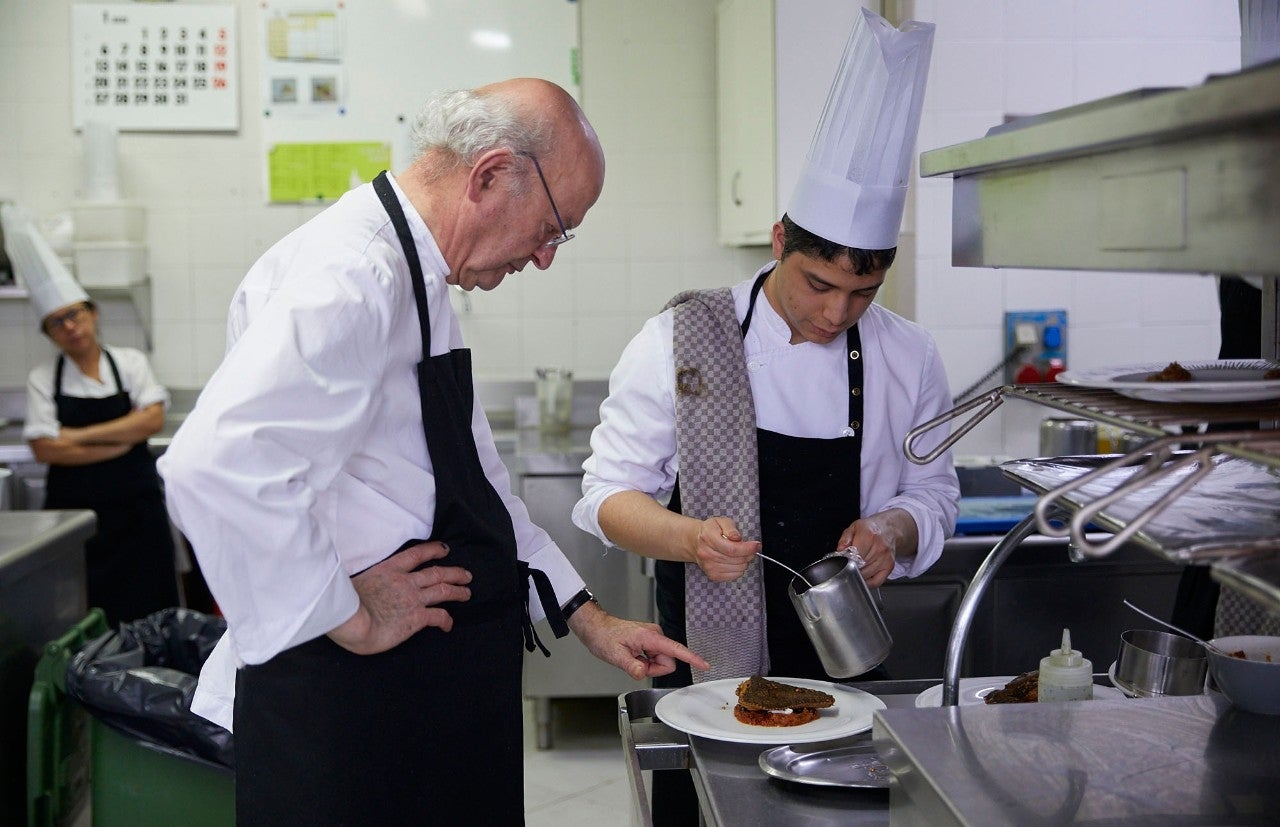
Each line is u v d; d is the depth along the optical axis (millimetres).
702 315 1774
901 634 2551
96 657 2191
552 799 3209
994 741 1038
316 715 1396
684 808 1707
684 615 1840
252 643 1274
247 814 1427
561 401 4102
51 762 2273
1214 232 705
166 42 4238
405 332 1413
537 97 1447
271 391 1230
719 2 4160
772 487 1774
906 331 1839
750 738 1309
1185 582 1977
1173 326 2971
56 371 3848
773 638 1798
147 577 3891
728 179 4078
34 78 4246
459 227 1440
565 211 1472
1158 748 1035
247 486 1215
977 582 1311
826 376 1771
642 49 4312
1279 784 946
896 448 1826
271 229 4328
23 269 3777
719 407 1739
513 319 4414
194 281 4340
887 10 2955
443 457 1461
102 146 4109
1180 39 2863
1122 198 811
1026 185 963
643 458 1805
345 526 1400
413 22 4254
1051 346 2930
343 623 1310
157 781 2098
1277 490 1014
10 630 2328
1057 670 1314
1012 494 2904
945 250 2920
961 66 2854
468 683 1496
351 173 4301
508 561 1543
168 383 4375
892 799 1081
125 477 3846
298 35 4242
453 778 1498
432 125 1442
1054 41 2855
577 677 3582
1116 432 2629
